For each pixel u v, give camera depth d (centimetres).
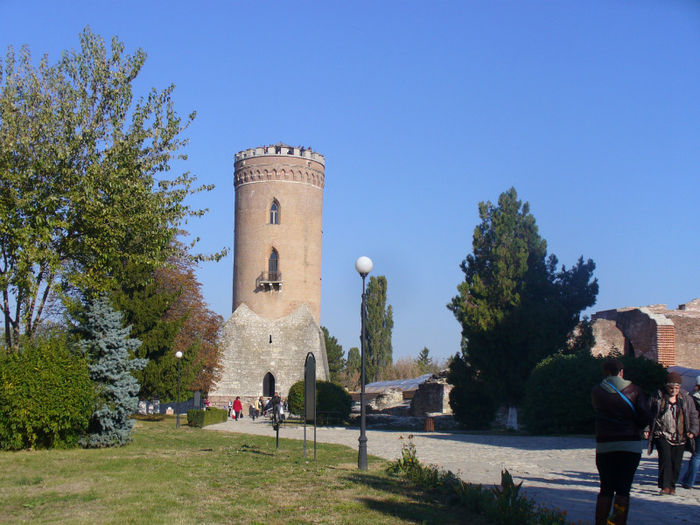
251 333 5978
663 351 3206
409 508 1084
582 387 2803
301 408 4656
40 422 1902
